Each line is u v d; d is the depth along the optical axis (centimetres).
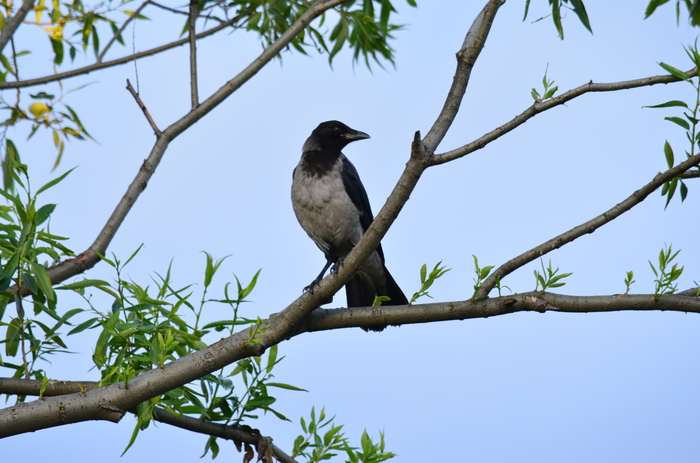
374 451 787
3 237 663
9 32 1036
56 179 664
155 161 966
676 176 703
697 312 671
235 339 674
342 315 754
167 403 706
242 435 747
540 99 722
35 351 717
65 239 664
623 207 697
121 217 910
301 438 799
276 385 748
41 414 598
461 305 720
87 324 694
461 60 699
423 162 681
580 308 691
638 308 681
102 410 617
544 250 705
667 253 674
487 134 696
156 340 679
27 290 718
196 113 1009
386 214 695
